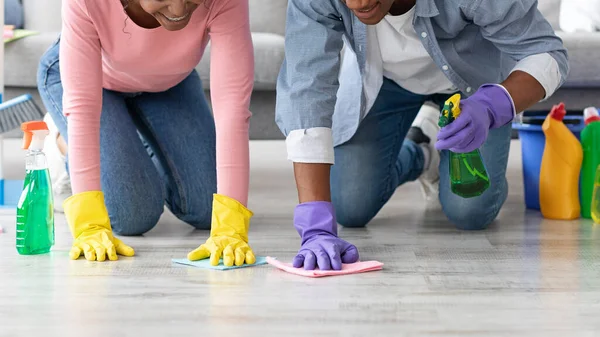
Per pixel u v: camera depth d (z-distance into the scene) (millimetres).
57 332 1398
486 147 2270
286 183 3271
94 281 1727
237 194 1931
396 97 2307
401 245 2107
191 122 2342
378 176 2334
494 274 1793
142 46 1953
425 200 2695
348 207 2328
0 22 2572
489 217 2312
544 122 2531
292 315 1489
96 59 1924
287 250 2041
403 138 2408
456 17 1908
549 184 2508
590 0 4125
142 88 2262
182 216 2334
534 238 2205
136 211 2195
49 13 4062
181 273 1790
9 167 3570
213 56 1910
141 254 1990
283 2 4188
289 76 1885
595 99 3971
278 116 1890
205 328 1417
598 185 2428
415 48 2039
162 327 1422
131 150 2236
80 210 1956
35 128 1991
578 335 1390
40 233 1980
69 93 1918
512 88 1849
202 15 1877
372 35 2025
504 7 1846
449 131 1739
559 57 1909
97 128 1957
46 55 2277
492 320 1465
